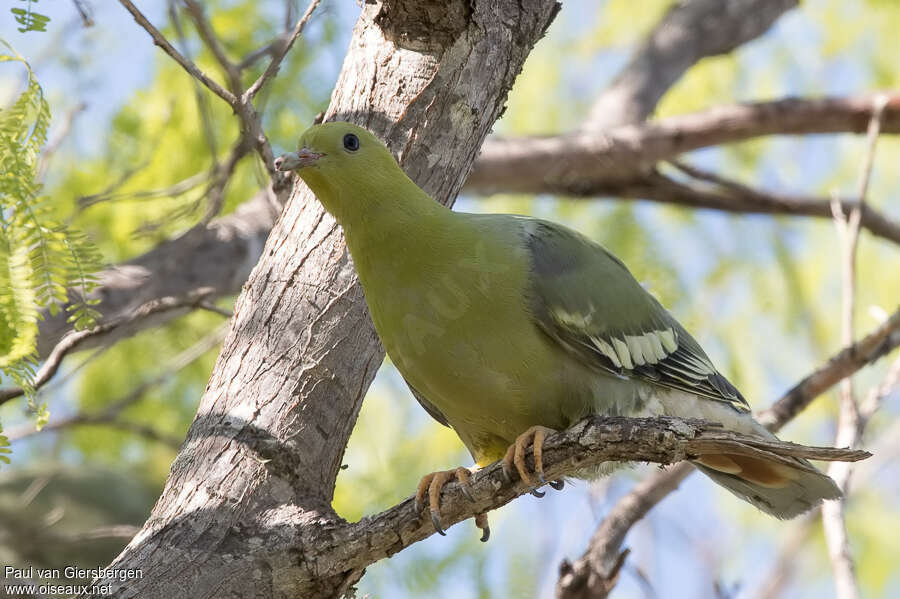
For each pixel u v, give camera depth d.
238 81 9.09
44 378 9.58
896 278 16.02
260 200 14.29
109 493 14.07
